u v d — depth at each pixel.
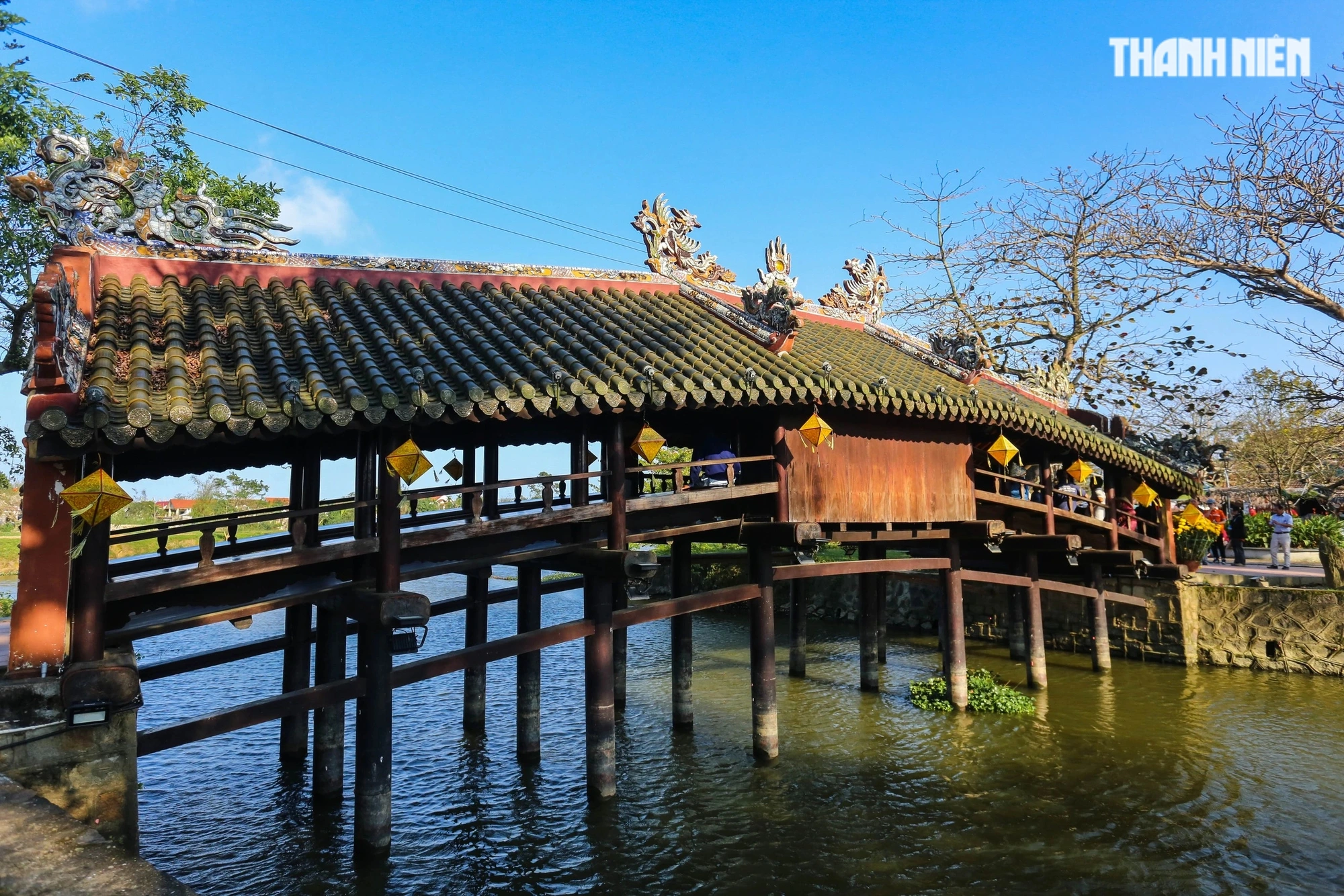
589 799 10.96
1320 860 9.22
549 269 13.75
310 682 13.74
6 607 20.39
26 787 6.59
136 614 8.15
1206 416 28.52
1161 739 13.58
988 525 14.14
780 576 12.68
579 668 20.17
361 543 8.52
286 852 9.77
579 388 9.01
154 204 10.28
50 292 6.12
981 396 13.68
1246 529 28.95
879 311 19.23
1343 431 21.95
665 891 8.73
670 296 14.80
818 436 10.91
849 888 8.72
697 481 12.14
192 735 7.55
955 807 10.83
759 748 12.50
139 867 4.64
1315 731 13.86
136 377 7.29
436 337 10.06
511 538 10.34
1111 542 18.38
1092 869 9.06
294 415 7.27
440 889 8.80
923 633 24.50
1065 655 20.73
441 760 13.02
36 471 7.07
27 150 20.61
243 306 10.02
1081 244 27.70
